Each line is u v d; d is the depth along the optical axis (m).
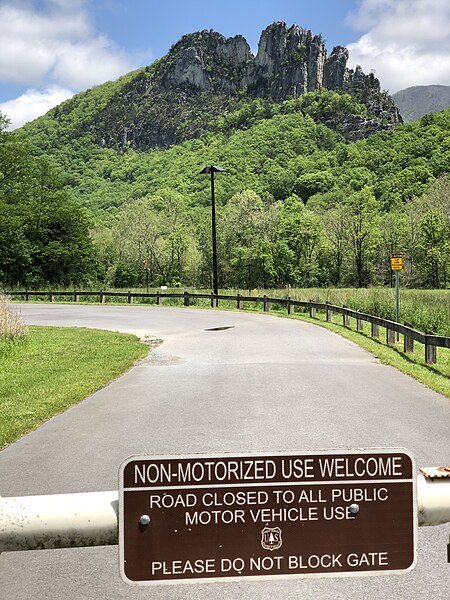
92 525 1.64
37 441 7.74
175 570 1.59
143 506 1.58
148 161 176.62
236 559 1.59
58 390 11.27
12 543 1.63
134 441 7.66
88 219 68.81
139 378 13.07
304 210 86.44
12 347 17.36
